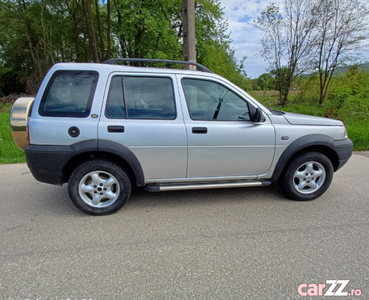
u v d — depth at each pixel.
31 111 2.69
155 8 13.99
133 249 2.27
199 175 3.03
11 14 16.73
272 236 2.48
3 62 22.66
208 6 15.23
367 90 13.82
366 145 6.48
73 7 15.68
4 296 1.73
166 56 14.38
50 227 2.66
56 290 1.79
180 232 2.56
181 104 2.87
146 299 1.71
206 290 1.78
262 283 1.85
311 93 16.83
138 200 3.36
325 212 2.98
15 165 5.10
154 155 2.83
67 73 2.69
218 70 18.03
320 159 3.19
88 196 2.91
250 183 3.14
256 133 2.98
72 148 2.65
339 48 14.08
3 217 2.89
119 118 2.74
